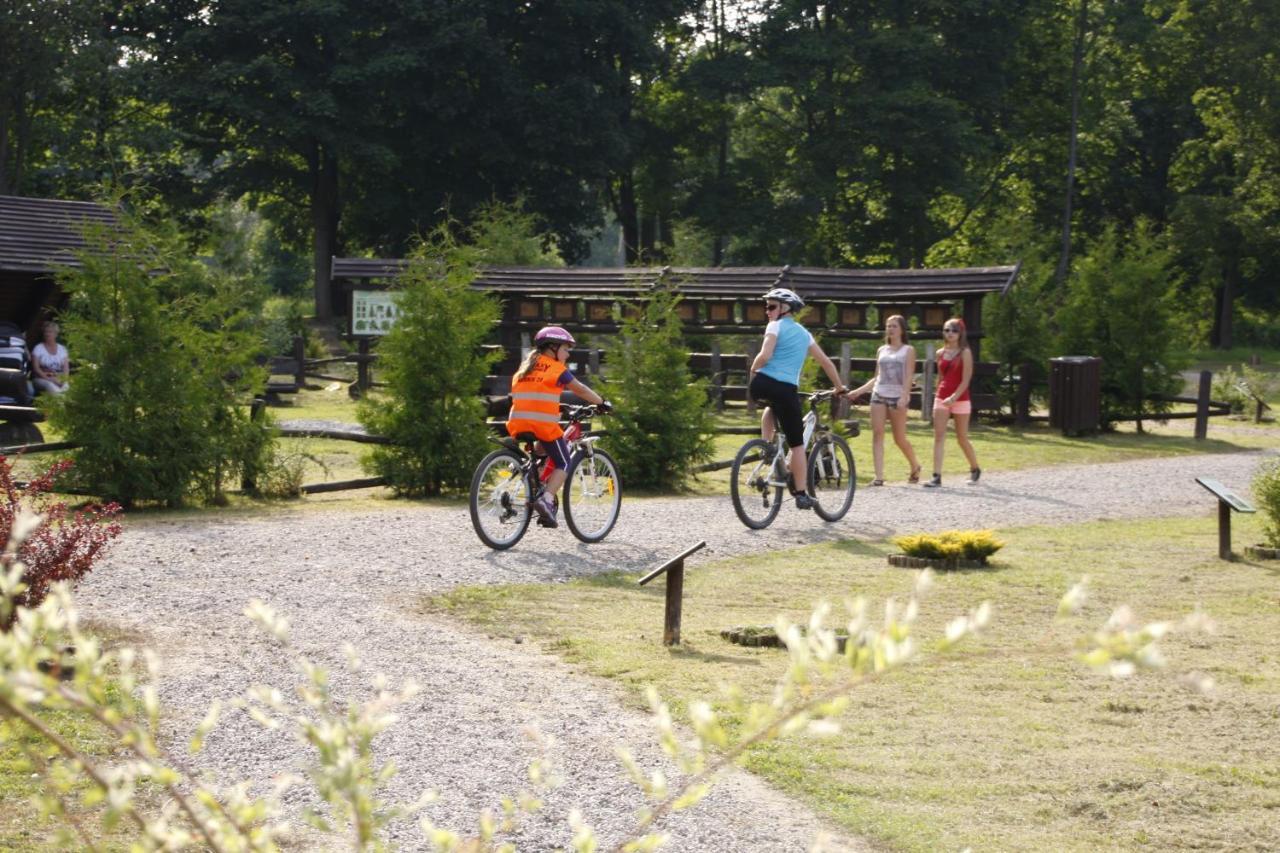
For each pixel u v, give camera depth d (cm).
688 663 718
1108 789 529
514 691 655
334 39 4500
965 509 1398
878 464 1616
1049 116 5628
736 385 2834
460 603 869
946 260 4269
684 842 464
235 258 3562
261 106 4472
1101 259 2570
